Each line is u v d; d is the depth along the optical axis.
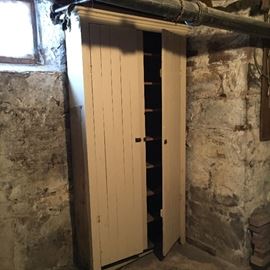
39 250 2.06
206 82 2.17
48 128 2.00
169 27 2.03
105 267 2.09
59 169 2.09
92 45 1.78
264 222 1.99
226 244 2.18
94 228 1.93
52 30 2.02
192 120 2.31
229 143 2.07
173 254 2.30
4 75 1.79
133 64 1.98
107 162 1.94
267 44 1.98
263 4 1.83
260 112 2.03
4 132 1.83
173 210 2.28
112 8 1.75
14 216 1.92
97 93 1.84
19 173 1.92
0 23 1.91
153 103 2.44
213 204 2.24
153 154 2.50
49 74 1.96
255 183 2.08
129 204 2.10
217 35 2.05
